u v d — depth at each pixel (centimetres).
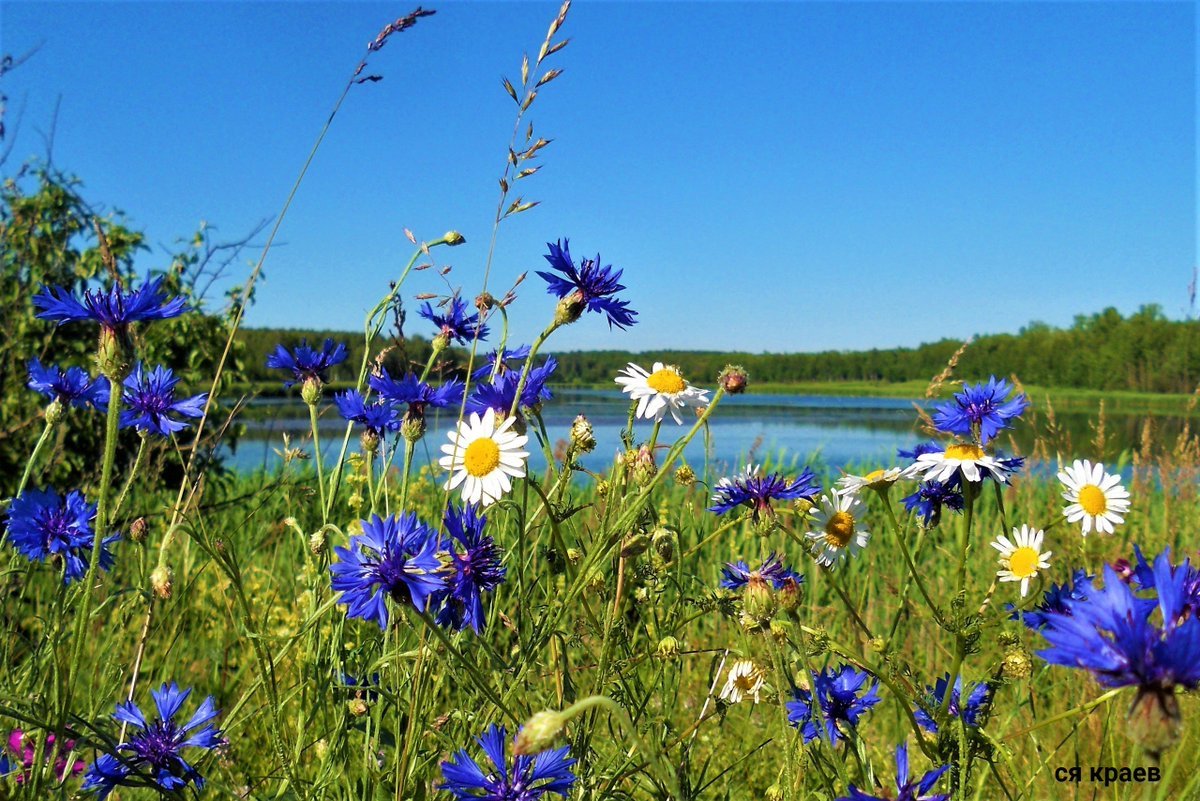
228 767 219
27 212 483
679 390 200
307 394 217
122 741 187
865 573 423
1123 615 93
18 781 174
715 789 240
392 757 195
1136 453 523
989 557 419
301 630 170
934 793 166
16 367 479
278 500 394
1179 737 88
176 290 527
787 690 182
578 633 210
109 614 277
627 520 164
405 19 252
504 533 226
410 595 148
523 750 95
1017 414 201
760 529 206
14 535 181
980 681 178
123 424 203
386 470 221
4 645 206
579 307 191
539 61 214
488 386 198
